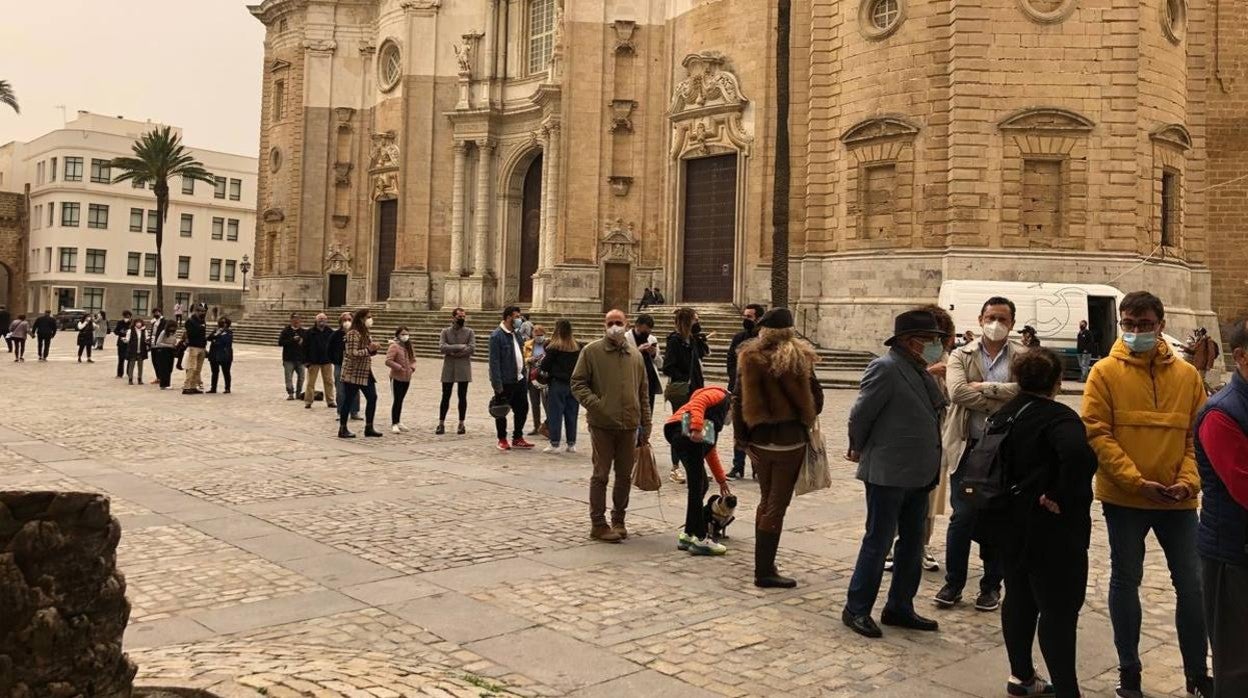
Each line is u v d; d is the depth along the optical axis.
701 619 6.43
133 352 26.00
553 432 14.59
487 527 9.08
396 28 51.25
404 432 16.48
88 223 84.06
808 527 9.41
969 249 28.72
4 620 3.04
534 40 46.62
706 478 8.38
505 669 5.43
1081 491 4.95
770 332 7.24
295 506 9.88
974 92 28.72
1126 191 28.47
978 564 8.18
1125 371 5.33
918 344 6.30
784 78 24.92
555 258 40.94
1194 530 5.25
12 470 11.87
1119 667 5.42
